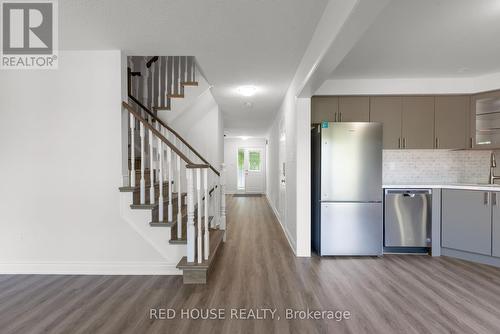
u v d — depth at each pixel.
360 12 1.42
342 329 1.73
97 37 2.35
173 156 3.82
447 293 2.23
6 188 2.63
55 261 2.65
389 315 1.89
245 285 2.37
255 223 4.97
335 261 3.00
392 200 3.25
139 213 2.61
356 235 3.16
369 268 2.79
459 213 3.10
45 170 2.62
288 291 2.26
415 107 3.50
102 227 2.63
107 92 2.60
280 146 4.88
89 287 2.34
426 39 2.41
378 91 3.45
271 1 1.82
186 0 1.83
